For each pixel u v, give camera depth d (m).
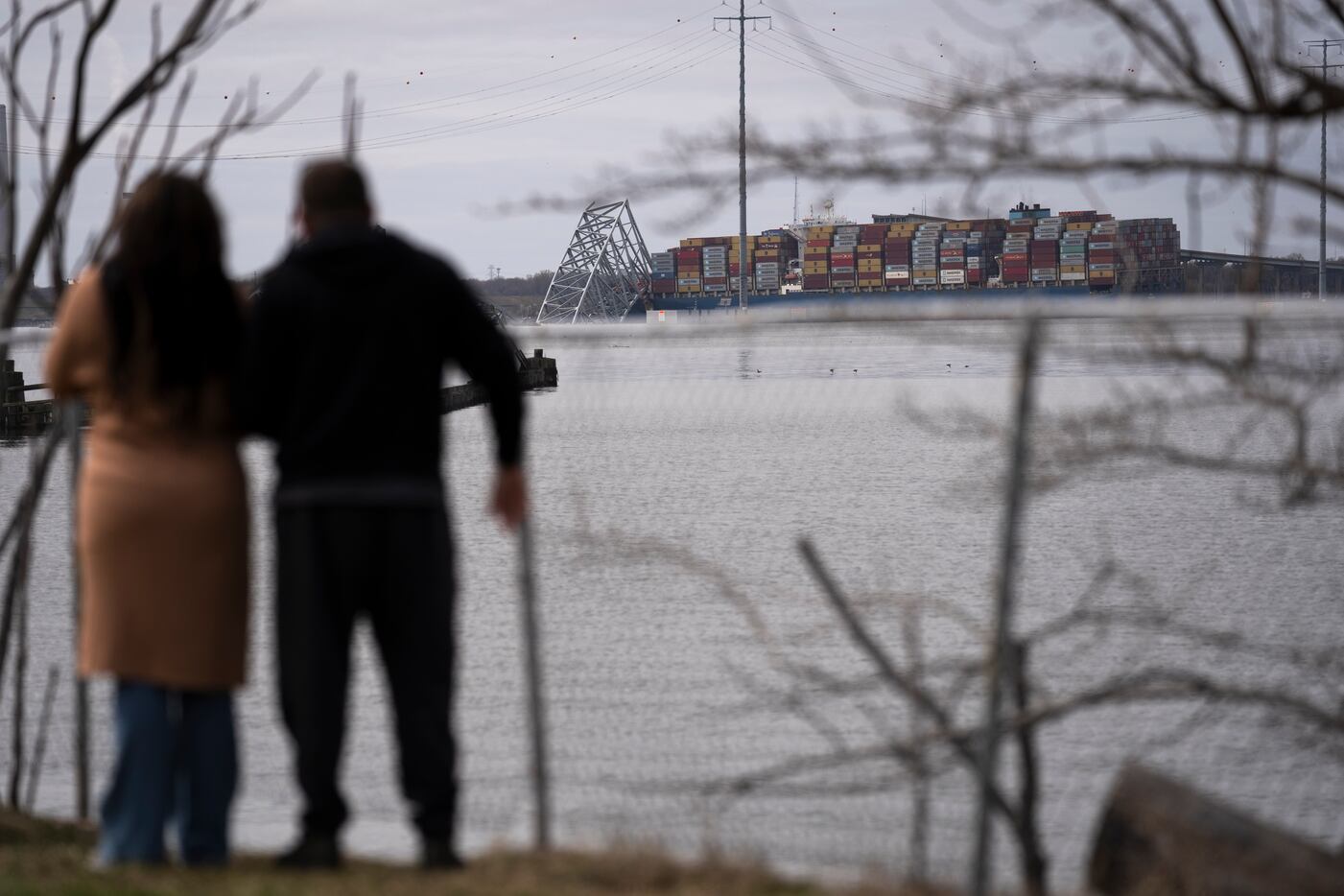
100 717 34.41
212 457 15.53
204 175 18.86
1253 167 15.13
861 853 18.55
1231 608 45.72
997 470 20.25
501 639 41.78
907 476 82.00
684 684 33.88
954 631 42.19
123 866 15.44
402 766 15.12
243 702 36.12
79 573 20.70
